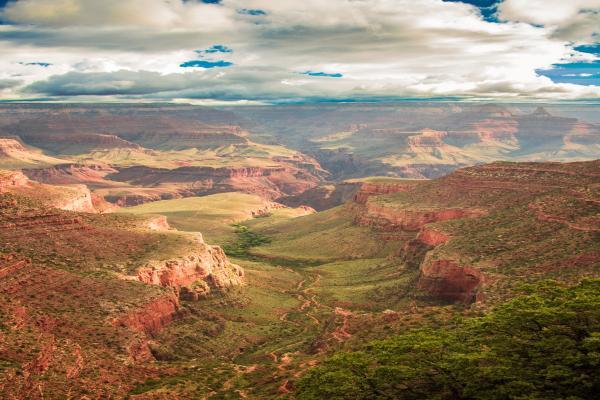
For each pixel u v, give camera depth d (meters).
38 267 113.00
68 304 104.81
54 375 75.62
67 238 142.38
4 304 92.12
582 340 53.72
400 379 58.62
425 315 99.44
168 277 139.50
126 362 88.19
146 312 112.69
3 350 76.25
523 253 135.12
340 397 57.81
